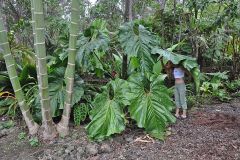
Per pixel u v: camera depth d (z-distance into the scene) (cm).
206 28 631
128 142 376
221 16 610
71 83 376
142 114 390
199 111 483
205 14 669
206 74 620
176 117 448
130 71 468
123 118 387
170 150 353
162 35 626
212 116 455
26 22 697
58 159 346
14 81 379
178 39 634
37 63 362
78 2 347
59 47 575
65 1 931
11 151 372
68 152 356
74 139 385
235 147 357
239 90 618
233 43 667
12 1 805
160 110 393
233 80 663
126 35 433
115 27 835
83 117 424
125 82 407
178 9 632
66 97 382
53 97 425
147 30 448
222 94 560
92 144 370
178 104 447
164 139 378
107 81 512
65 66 466
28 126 397
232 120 439
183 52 623
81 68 474
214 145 362
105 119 388
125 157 342
